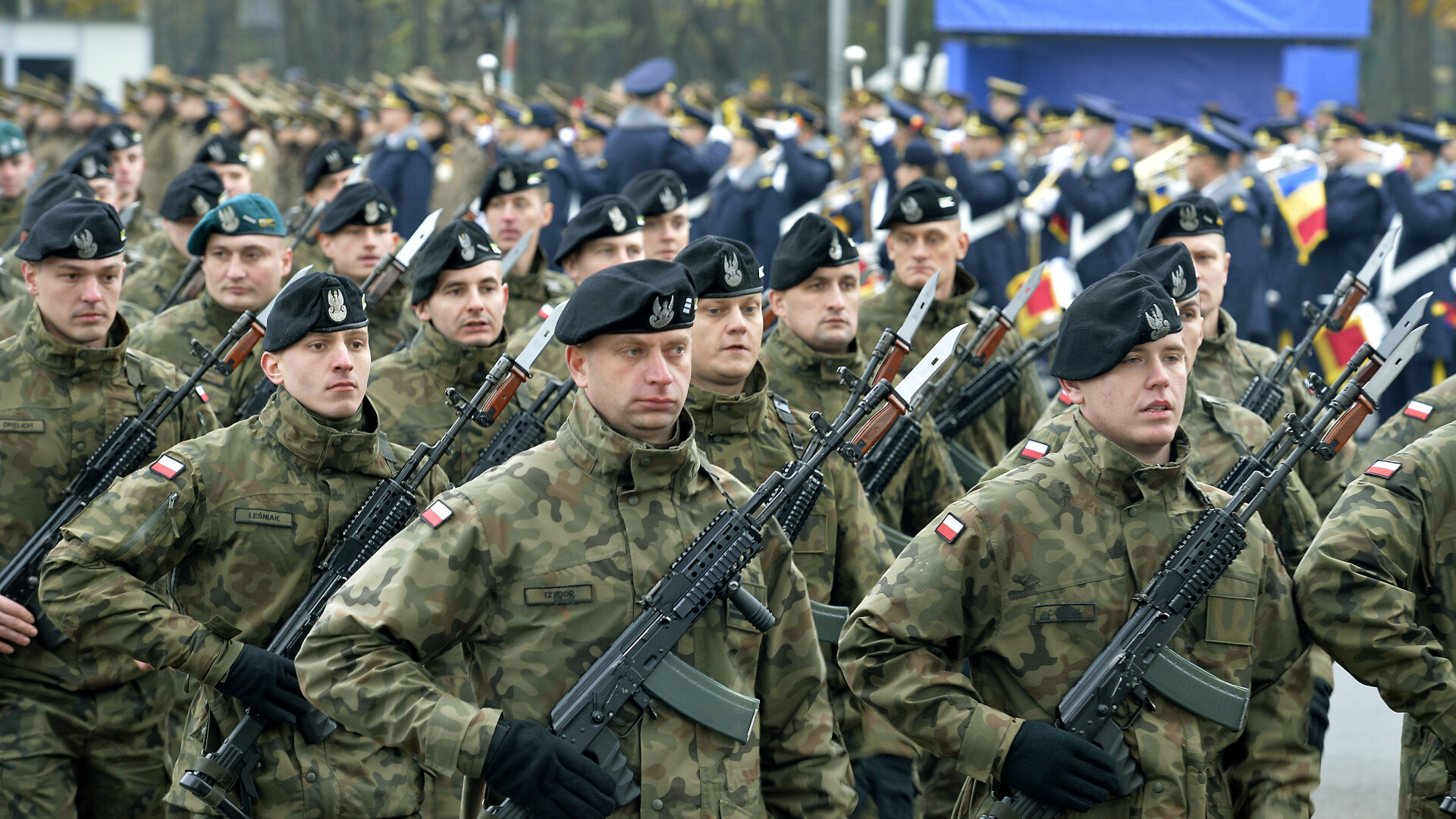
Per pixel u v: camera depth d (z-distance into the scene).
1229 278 25.53
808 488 9.45
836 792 7.51
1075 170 29.75
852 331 11.84
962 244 14.08
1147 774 7.40
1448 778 8.80
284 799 8.90
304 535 9.19
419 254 13.60
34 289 10.69
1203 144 25.72
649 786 6.95
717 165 34.97
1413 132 27.70
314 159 20.50
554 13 90.00
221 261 13.41
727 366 10.16
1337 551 8.09
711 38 80.12
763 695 7.53
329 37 83.19
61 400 10.61
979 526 7.62
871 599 7.73
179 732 10.73
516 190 17.11
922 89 47.28
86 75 71.00
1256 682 7.79
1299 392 12.45
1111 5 42.03
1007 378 12.90
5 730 10.17
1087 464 7.73
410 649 6.99
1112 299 7.64
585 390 7.29
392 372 12.11
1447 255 27.20
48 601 8.81
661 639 7.02
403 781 9.20
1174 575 7.52
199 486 9.12
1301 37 41.16
